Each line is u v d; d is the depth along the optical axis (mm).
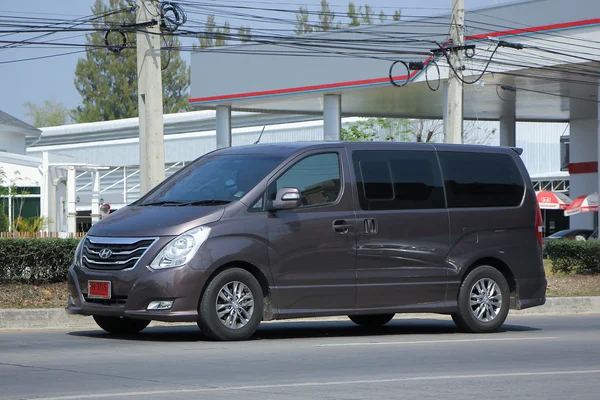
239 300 18156
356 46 58625
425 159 20703
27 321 22562
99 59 154000
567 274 36375
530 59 52906
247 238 18188
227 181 19062
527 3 52969
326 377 13781
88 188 90562
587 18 50969
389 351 17141
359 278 19406
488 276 21156
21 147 95688
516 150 22203
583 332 21641
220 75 65312
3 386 12695
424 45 56375
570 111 73312
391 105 68750
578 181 77500
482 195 21281
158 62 30453
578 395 12594
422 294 20203
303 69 61469
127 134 112750
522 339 19734
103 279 17938
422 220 20250
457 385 13242
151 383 13016
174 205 18750
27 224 57438
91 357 15750
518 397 12359
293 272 18672
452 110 37969
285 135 92250
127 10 37875
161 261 17562
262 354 16328
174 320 17500
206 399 11766
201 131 102125
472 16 55094
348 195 19469
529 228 21891
